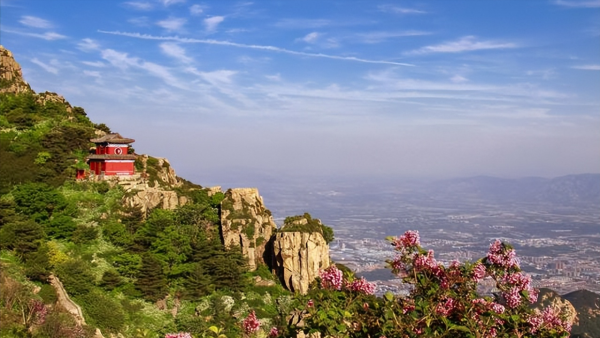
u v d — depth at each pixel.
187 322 67.81
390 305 25.70
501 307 24.61
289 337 30.23
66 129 114.56
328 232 88.38
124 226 87.06
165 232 82.69
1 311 56.78
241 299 76.00
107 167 104.31
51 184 98.56
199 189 102.25
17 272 67.75
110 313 66.00
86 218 89.81
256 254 85.25
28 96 130.25
